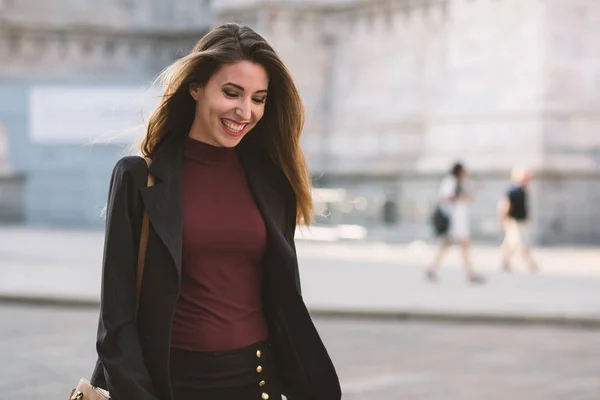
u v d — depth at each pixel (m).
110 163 32.38
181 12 36.03
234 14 32.22
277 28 31.31
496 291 16.14
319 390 3.68
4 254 21.34
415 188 29.05
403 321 13.62
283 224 3.72
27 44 35.09
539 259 22.12
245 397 3.53
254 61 3.55
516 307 14.22
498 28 27.22
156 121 3.68
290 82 3.62
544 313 13.62
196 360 3.46
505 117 26.78
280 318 3.63
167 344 3.40
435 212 17.59
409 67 29.78
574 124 26.02
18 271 17.78
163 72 3.66
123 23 35.81
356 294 15.46
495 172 26.53
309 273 18.64
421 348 11.42
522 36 26.56
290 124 3.72
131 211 3.46
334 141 31.73
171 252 3.40
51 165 32.66
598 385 9.38
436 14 29.05
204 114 3.57
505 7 27.03
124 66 35.97
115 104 31.02
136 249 3.47
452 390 9.05
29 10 35.00
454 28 28.34
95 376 3.50
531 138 26.11
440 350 11.30
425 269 19.69
